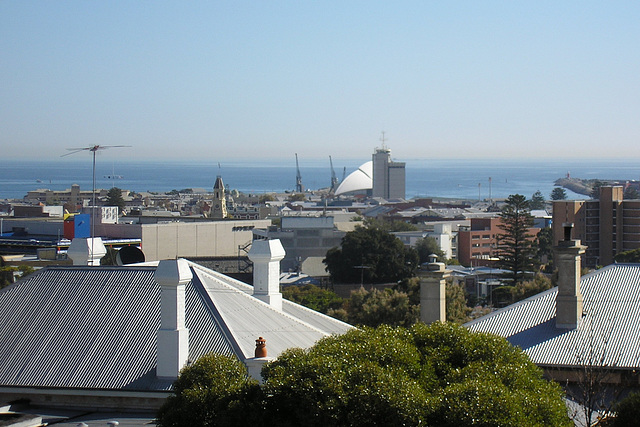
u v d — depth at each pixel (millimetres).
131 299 45594
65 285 46969
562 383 53000
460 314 106875
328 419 33594
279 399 34781
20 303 46281
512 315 58781
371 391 33938
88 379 41625
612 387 51344
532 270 185250
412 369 36812
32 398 41938
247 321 45469
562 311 56531
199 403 35812
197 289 45844
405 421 33625
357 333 39375
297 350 36875
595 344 54062
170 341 41219
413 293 118000
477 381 34875
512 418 33500
